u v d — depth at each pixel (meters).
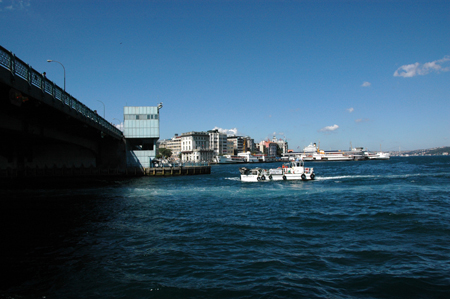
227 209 27.73
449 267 12.89
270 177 56.28
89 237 18.19
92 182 58.66
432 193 37.03
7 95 24.03
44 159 67.19
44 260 14.25
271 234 18.56
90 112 45.59
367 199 32.78
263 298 10.38
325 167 122.50
